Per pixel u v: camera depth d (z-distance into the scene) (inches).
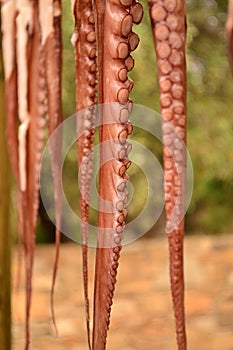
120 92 39.8
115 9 39.9
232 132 318.3
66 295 204.4
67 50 258.7
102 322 41.0
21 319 177.2
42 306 189.5
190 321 172.1
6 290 85.9
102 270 40.9
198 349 149.5
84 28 47.3
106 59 40.4
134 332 164.4
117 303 194.4
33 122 61.9
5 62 64.8
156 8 40.9
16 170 63.9
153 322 174.4
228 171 324.8
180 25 41.1
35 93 62.3
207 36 295.3
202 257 260.5
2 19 64.1
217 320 172.1
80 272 239.5
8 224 85.1
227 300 193.0
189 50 289.0
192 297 198.1
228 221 361.7
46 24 58.8
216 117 313.3
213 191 351.3
